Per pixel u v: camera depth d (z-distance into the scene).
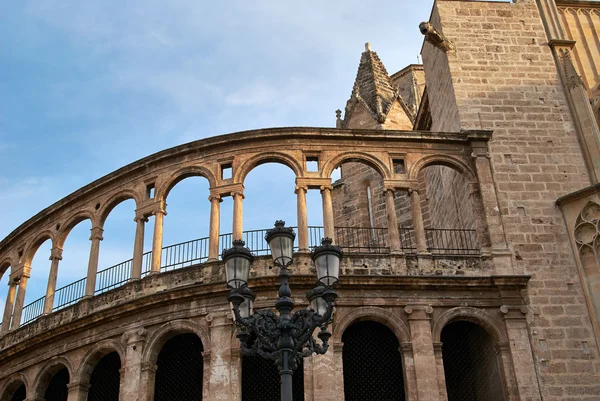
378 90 45.84
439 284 29.19
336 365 27.61
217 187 31.84
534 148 33.28
